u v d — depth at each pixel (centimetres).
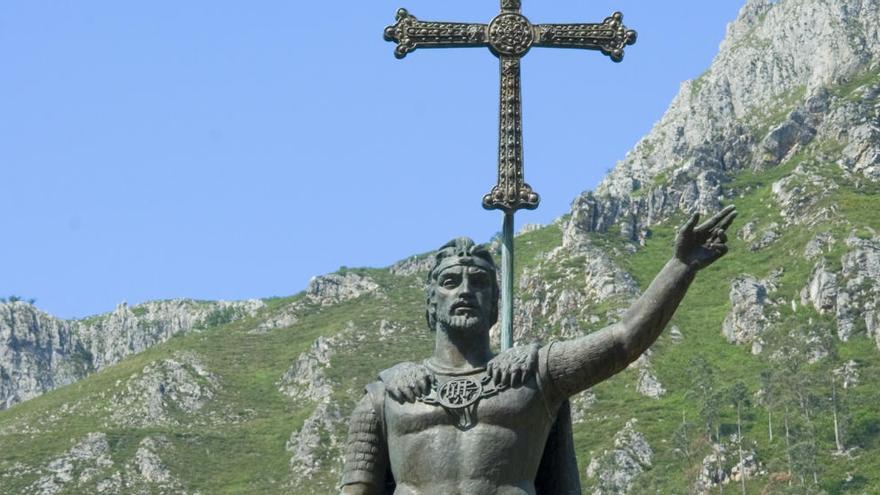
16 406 16362
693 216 1043
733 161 17762
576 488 1078
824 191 15725
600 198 16962
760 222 15875
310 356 16138
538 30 1227
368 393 1080
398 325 16862
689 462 11175
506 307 1168
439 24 1227
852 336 12850
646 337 1049
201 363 16512
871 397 11588
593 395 12975
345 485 1072
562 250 16438
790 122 17550
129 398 15662
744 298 13825
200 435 14475
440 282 1085
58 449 14325
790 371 11862
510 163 1202
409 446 1046
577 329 14688
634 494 10962
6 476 13775
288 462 13675
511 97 1217
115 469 13738
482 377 1052
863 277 13525
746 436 11294
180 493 13262
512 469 1038
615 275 15325
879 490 10138
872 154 16212
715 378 12688
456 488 1034
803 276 14100
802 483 10381
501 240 1190
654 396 12700
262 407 15512
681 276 1046
